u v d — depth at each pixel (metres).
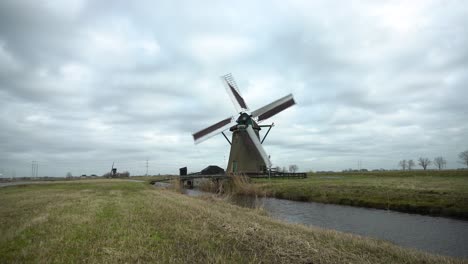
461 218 17.36
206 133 47.66
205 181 46.94
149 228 10.47
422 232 14.48
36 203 18.50
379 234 14.26
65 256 7.23
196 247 8.20
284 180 42.41
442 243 12.54
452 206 18.55
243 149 48.09
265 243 8.71
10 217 13.21
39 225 11.03
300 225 12.75
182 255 7.43
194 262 6.89
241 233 9.76
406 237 13.61
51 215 13.38
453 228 15.17
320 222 17.38
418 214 18.98
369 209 21.50
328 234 10.64
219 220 12.12
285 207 23.45
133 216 13.02
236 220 12.29
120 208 15.76
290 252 7.90
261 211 17.61
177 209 15.30
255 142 46.47
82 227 10.63
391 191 24.94
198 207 16.33
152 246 8.24
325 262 7.22
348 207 22.75
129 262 6.81
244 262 6.99
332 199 25.50
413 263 7.55
